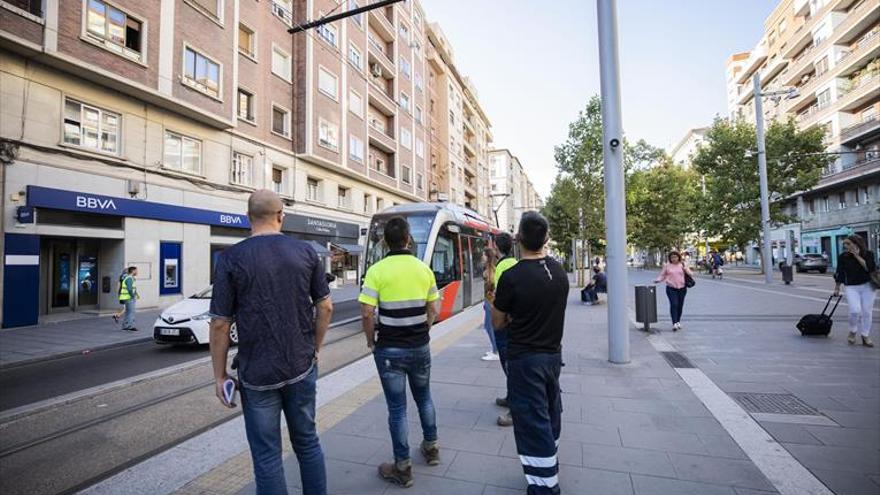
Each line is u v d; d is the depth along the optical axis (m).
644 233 45.78
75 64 12.13
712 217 28.67
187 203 15.95
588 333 8.45
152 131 14.80
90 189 12.99
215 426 4.46
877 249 29.64
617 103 6.24
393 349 3.04
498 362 6.24
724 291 17.19
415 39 36.75
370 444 3.59
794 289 17.25
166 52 14.78
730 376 5.30
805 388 4.78
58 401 5.39
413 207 11.32
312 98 22.61
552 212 36.72
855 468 3.02
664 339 7.77
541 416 2.67
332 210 24.97
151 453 3.84
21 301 11.48
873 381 4.97
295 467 3.21
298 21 22.56
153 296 14.76
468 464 3.22
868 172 29.16
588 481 2.92
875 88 29.89
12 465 3.72
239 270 2.26
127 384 6.21
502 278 2.80
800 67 39.09
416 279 3.13
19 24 11.04
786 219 27.20
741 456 3.23
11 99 11.37
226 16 17.30
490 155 78.25
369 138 28.50
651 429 3.75
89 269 14.49
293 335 2.31
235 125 17.48
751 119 50.88
